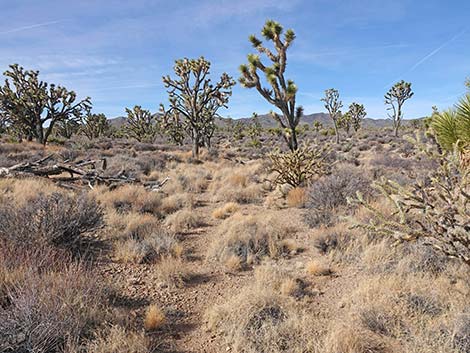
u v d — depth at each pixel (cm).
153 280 472
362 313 346
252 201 1005
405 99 3869
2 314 303
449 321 316
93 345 286
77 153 2039
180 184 1201
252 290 404
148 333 338
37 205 582
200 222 786
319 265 487
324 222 682
